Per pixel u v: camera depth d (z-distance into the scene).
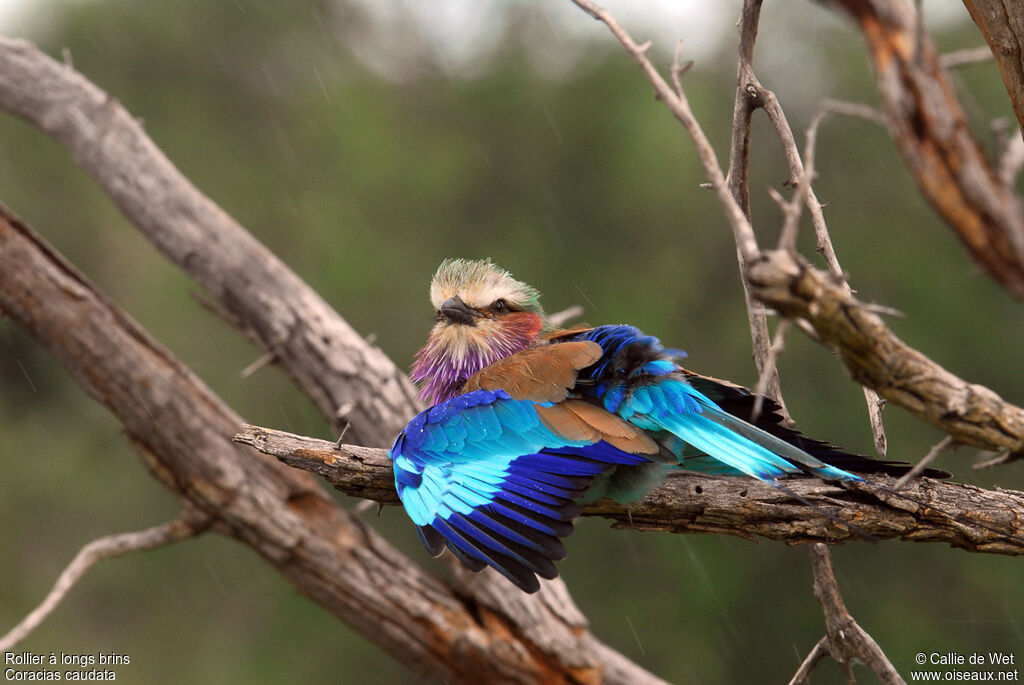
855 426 15.11
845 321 3.82
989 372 15.67
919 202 16.16
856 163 16.39
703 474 6.23
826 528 5.95
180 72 17.55
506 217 17.14
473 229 17.14
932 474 5.97
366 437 9.00
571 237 16.98
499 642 8.57
